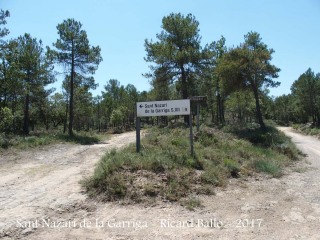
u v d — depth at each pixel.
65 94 39.59
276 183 10.64
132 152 11.41
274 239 5.92
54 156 15.97
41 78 30.14
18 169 12.29
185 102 11.51
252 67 31.70
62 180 10.09
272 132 29.08
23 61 28.42
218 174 10.33
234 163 11.79
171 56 29.16
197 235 6.05
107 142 25.20
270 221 6.88
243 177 11.04
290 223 6.78
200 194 8.66
